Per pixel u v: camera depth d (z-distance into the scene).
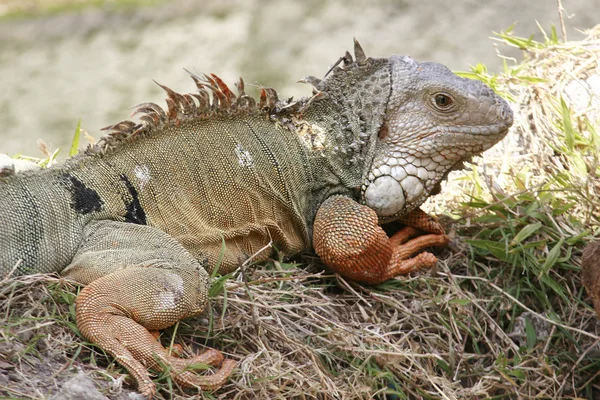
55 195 7.32
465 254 9.26
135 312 6.87
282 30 23.09
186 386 6.79
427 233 9.24
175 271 7.14
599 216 9.55
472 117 8.41
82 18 23.77
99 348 6.78
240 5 24.77
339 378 7.64
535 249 9.15
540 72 11.75
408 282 8.69
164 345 7.23
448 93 8.42
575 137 10.37
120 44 22.62
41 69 21.05
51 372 6.49
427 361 8.16
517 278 8.98
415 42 22.31
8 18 23.66
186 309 7.10
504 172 10.29
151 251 7.29
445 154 8.55
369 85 8.75
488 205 9.59
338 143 8.70
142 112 8.03
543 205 9.34
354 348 7.75
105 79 21.05
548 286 9.04
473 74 11.77
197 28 23.67
